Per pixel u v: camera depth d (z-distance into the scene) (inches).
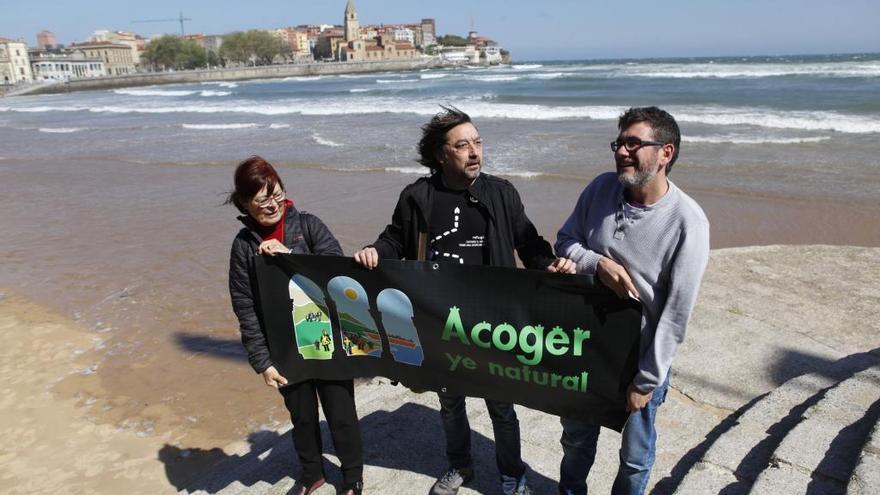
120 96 2573.8
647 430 96.3
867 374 145.2
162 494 167.9
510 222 105.2
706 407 156.7
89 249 374.6
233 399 212.5
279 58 6540.4
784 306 217.5
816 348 183.3
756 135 650.2
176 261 345.7
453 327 107.7
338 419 118.6
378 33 6934.1
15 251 378.3
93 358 245.0
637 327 93.4
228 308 282.4
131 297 300.2
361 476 123.0
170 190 523.5
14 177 614.5
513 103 1166.3
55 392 222.7
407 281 107.7
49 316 284.4
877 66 1980.8
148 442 192.4
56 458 187.6
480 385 110.0
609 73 2445.9
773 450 125.6
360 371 118.4
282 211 115.9
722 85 1422.2
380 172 552.4
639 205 88.0
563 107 989.8
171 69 5743.1
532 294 99.7
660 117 83.7
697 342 189.5
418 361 113.5
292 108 1288.1
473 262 105.9
